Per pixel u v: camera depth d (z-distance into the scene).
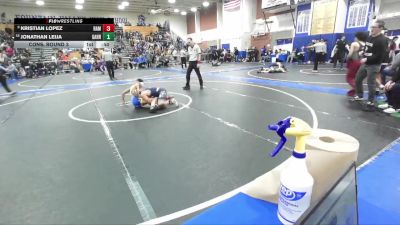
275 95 6.70
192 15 30.95
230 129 4.05
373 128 3.87
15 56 17.66
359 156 2.91
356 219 1.08
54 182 2.60
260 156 3.05
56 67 17.67
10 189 2.50
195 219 1.16
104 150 3.38
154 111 5.23
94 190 2.43
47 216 2.07
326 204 0.88
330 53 16.28
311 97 6.29
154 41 27.14
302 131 0.98
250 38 22.97
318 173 1.08
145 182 2.54
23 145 3.68
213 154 3.15
